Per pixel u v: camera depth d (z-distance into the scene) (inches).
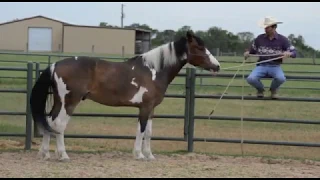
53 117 298.0
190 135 350.0
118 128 478.3
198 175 273.3
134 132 457.1
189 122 349.4
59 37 2138.3
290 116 570.9
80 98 298.7
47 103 314.5
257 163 321.4
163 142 436.8
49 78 297.6
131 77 307.3
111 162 306.7
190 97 347.3
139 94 308.3
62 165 291.3
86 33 2043.6
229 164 312.8
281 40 328.8
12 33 2127.2
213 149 407.8
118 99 307.1
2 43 2127.2
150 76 311.0
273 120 339.0
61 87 294.8
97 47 2036.2
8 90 340.5
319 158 370.6
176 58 317.4
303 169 302.4
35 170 274.4
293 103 689.6
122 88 305.3
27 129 343.0
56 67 297.3
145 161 312.8
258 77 331.3
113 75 304.0
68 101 297.1
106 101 306.8
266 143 341.4
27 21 2126.0
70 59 301.9
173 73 320.8
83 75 297.7
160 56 313.0
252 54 336.8
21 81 796.6
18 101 619.5
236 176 273.3
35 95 296.4
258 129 494.3
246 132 475.2
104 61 307.7
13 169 276.1
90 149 374.9
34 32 2137.1
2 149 347.3
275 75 328.5
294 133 474.6
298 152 404.5
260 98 339.3
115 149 373.7
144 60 313.3
